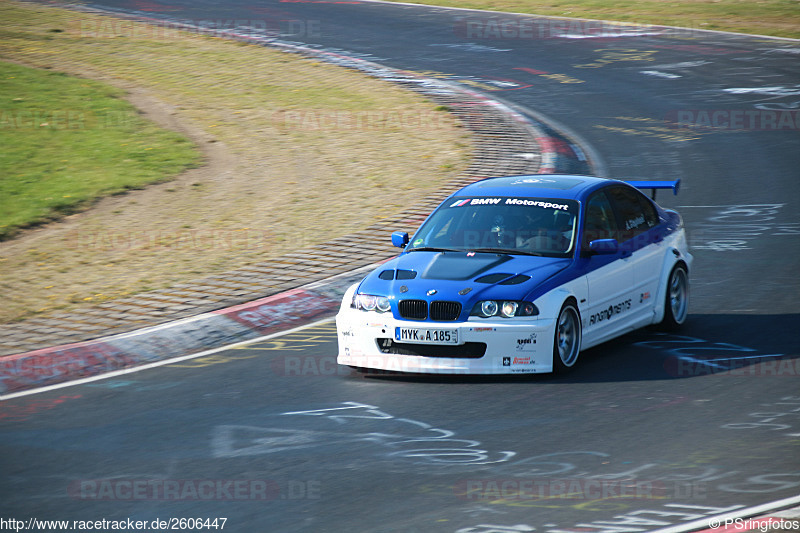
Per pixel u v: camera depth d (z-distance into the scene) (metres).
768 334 33.41
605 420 25.41
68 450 24.39
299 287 39.97
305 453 23.73
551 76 98.44
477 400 27.50
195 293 39.38
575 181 34.78
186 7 140.75
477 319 28.92
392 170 62.28
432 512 19.95
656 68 101.25
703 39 117.06
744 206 54.19
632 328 33.31
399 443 24.23
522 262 30.88
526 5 145.50
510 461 22.77
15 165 63.00
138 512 20.44
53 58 100.00
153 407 27.73
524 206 33.19
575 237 31.75
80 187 58.62
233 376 30.59
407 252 32.75
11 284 41.81
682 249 36.12
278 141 71.25
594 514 19.58
